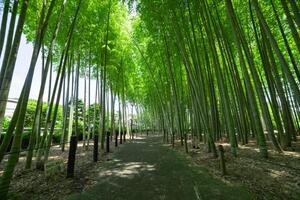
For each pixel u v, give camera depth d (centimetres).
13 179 350
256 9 473
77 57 903
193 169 421
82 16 652
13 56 306
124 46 1048
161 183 330
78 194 282
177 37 602
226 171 373
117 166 463
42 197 270
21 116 296
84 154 653
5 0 373
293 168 341
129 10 702
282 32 652
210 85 849
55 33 463
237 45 500
